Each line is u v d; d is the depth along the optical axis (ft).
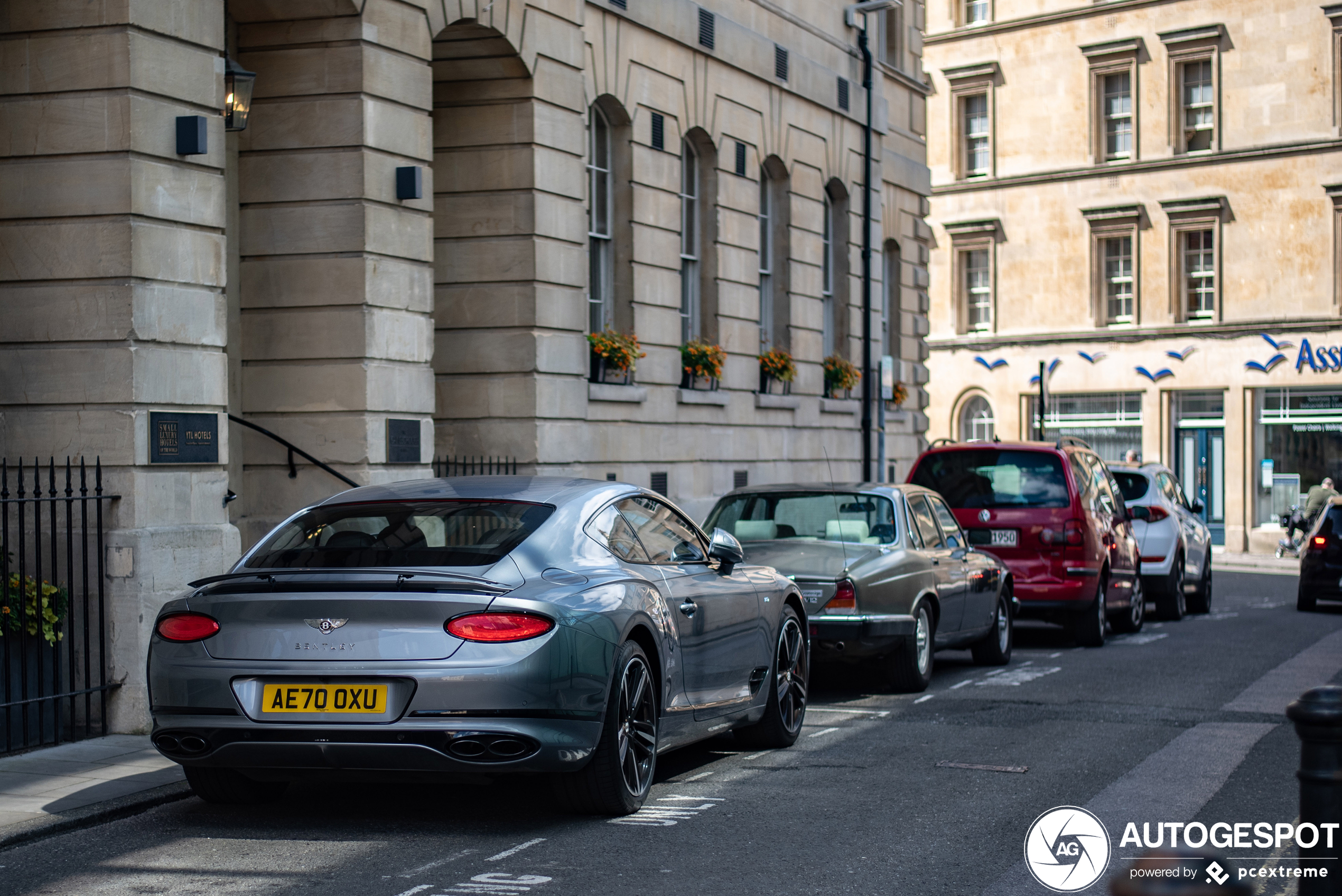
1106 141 139.74
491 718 21.74
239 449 43.14
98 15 33.27
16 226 33.83
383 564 23.50
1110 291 139.64
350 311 42.55
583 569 24.08
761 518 41.27
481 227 53.57
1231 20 131.85
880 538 40.32
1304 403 129.39
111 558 32.65
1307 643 54.39
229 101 37.42
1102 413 139.13
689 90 66.90
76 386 33.35
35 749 30.17
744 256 71.82
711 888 19.97
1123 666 46.65
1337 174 127.44
